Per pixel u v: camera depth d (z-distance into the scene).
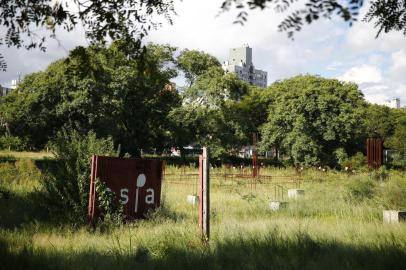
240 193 22.86
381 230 10.13
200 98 55.69
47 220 13.38
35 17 4.24
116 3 4.36
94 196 13.41
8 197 16.30
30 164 25.31
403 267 6.82
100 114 45.75
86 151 14.66
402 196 17.59
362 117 56.00
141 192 14.49
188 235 9.45
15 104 50.06
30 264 7.23
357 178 24.28
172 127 55.28
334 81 55.69
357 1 2.15
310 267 7.09
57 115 46.50
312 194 21.42
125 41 4.56
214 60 60.47
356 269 6.88
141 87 48.12
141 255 8.11
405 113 73.88
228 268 7.24
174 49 53.66
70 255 8.06
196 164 51.25
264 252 8.00
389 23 4.32
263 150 57.66
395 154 55.53
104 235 11.22
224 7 2.18
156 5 4.40
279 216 15.60
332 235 9.62
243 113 61.75
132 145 52.59
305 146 52.06
